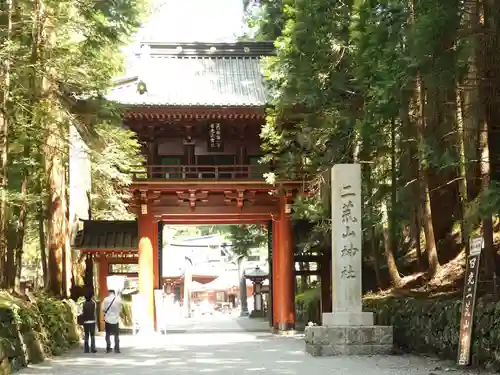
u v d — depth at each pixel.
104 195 31.34
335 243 20.09
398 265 27.12
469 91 16.78
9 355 15.70
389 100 19.39
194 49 33.69
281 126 27.81
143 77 29.61
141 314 29.61
